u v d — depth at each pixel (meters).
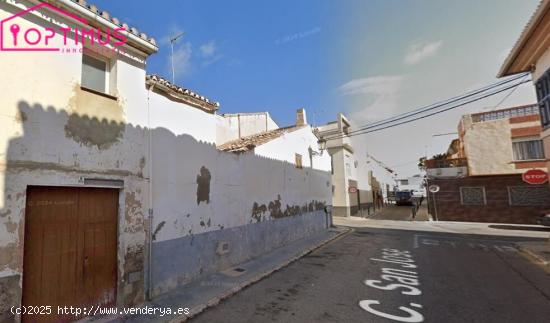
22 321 3.86
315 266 8.18
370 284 6.50
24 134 3.90
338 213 24.56
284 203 11.29
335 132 25.27
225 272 7.23
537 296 5.62
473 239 12.94
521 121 18.33
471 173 19.53
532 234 14.27
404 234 14.56
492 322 4.54
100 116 4.85
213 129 7.52
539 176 16.89
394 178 57.06
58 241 4.30
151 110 5.80
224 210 7.67
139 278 5.28
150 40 5.64
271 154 10.55
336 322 4.63
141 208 5.41
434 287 6.26
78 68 4.63
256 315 4.94
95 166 4.70
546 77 9.10
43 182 4.04
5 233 3.64
